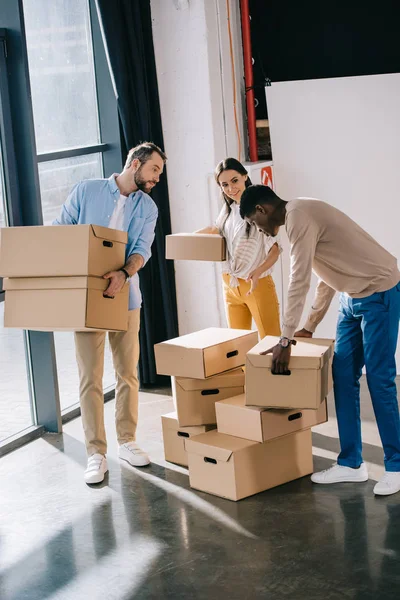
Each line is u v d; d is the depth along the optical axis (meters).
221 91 5.05
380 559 2.83
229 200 3.97
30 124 4.08
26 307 3.35
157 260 5.01
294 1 5.39
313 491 3.44
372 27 5.30
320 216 3.16
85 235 3.20
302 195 5.16
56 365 4.41
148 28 4.86
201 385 3.65
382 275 3.22
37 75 4.41
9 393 4.25
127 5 4.64
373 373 3.30
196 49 4.83
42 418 4.39
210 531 3.14
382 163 5.03
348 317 3.37
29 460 4.00
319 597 2.62
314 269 3.33
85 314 3.23
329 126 5.08
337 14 5.34
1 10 3.99
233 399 3.57
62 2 4.58
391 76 4.98
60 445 4.19
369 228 5.08
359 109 5.03
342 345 3.41
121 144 4.91
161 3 4.85
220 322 5.14
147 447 4.09
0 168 4.09
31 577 2.90
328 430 4.15
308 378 3.22
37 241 3.27
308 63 5.46
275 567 2.84
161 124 4.99
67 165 4.66
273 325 4.01
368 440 3.96
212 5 4.89
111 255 3.38
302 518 3.19
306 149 5.13
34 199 4.17
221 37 5.03
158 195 4.98
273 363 3.23
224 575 2.81
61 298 3.27
